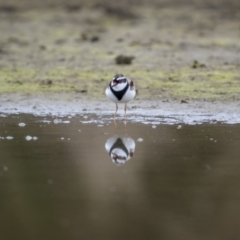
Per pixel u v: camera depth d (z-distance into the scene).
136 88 19.86
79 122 15.48
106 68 23.81
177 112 16.66
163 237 8.13
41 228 8.33
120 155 12.01
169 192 9.75
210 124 15.12
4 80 21.41
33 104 17.81
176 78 21.73
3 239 7.99
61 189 9.95
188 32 32.06
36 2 39.38
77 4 38.91
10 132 14.20
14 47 28.62
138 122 15.45
